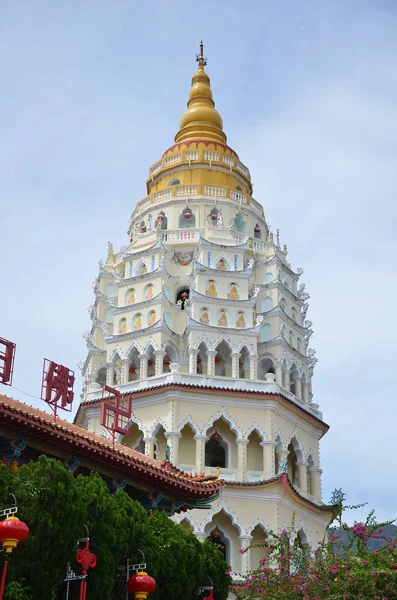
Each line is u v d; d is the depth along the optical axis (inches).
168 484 1621.6
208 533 2615.7
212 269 3011.8
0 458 1395.2
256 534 2645.2
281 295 3137.3
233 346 2898.6
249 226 3314.5
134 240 3260.3
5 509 1184.8
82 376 3267.7
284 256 3353.8
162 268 3051.2
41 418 1421.0
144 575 1375.5
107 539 1348.4
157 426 2736.2
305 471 2896.2
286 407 2866.6
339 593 1636.3
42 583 1227.2
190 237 3179.1
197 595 1563.7
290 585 1812.3
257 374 2947.8
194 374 2785.4
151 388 2773.1
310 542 2751.0
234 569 2576.3
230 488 2642.7
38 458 1380.4
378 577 1620.3
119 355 2972.4
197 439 2711.6
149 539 1462.8
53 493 1256.2
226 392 2778.1
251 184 3575.3
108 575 1330.0
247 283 3038.9
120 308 3056.1
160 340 2906.0
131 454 1700.3
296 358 3075.8
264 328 3075.8
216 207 3277.6
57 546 1244.5
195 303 2942.9
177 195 3304.6
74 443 1435.8
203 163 3410.4
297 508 2741.1
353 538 1823.3
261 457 2800.2
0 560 1197.1
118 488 1563.7
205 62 3902.6
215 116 3686.0
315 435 3009.4
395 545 1742.1
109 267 3353.8
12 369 1528.1
